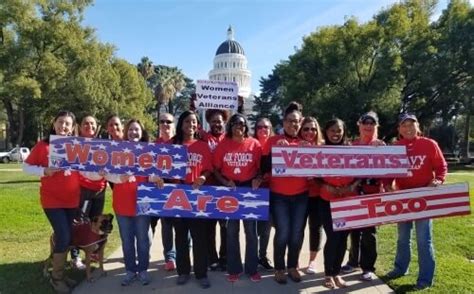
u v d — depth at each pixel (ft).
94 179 19.98
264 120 22.34
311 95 133.80
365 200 17.40
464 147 158.81
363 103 120.78
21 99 139.33
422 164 17.93
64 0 141.38
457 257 22.36
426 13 138.82
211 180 18.61
